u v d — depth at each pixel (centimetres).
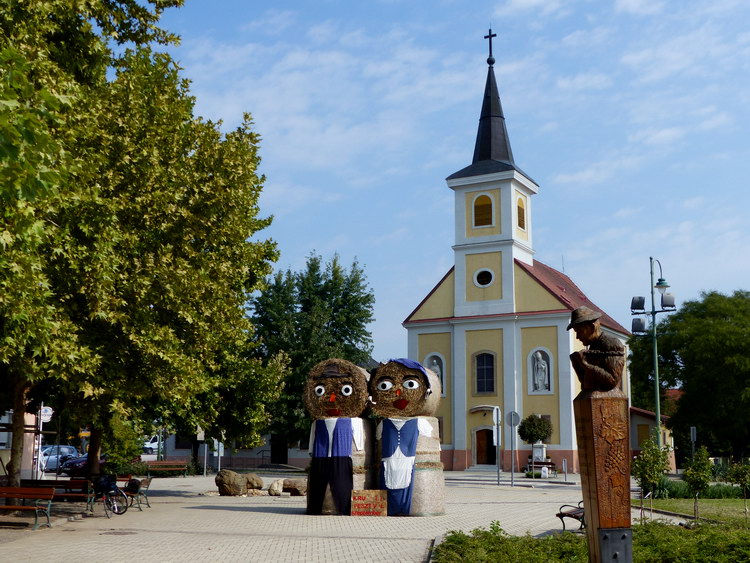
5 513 1830
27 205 1136
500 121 5206
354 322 5341
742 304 4884
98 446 2461
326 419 1959
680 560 1084
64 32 1641
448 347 4978
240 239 2016
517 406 4712
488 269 4934
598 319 933
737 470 1945
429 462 1942
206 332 1930
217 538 1484
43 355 1527
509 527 1734
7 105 761
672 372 4912
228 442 2753
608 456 895
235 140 2083
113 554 1270
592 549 904
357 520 1816
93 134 1582
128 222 1739
